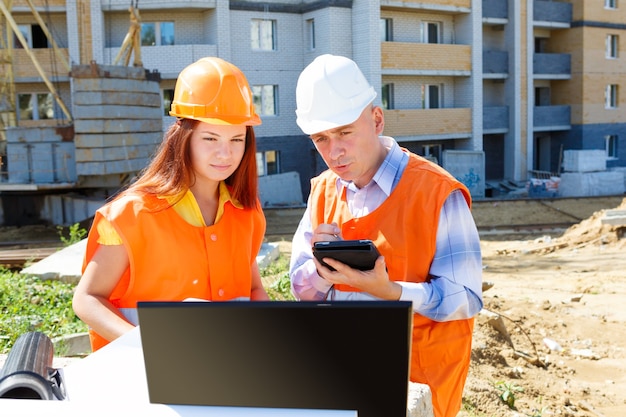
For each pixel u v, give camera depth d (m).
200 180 2.62
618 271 12.48
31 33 27.14
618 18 34.12
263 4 27.31
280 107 28.02
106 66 16.66
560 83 34.41
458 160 29.70
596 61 33.78
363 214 2.77
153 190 2.50
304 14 28.11
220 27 26.31
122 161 16.95
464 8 29.91
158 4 26.02
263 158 27.77
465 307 2.62
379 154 2.79
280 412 1.52
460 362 2.70
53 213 18.81
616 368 7.13
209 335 1.55
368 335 1.49
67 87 26.91
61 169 17.55
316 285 2.83
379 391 1.51
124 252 2.47
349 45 27.75
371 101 2.68
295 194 26.80
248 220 2.75
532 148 32.97
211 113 2.45
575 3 33.38
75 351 5.58
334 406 1.53
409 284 2.52
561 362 7.18
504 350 6.99
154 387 1.59
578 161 28.80
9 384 1.75
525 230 19.56
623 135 34.94
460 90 30.86
